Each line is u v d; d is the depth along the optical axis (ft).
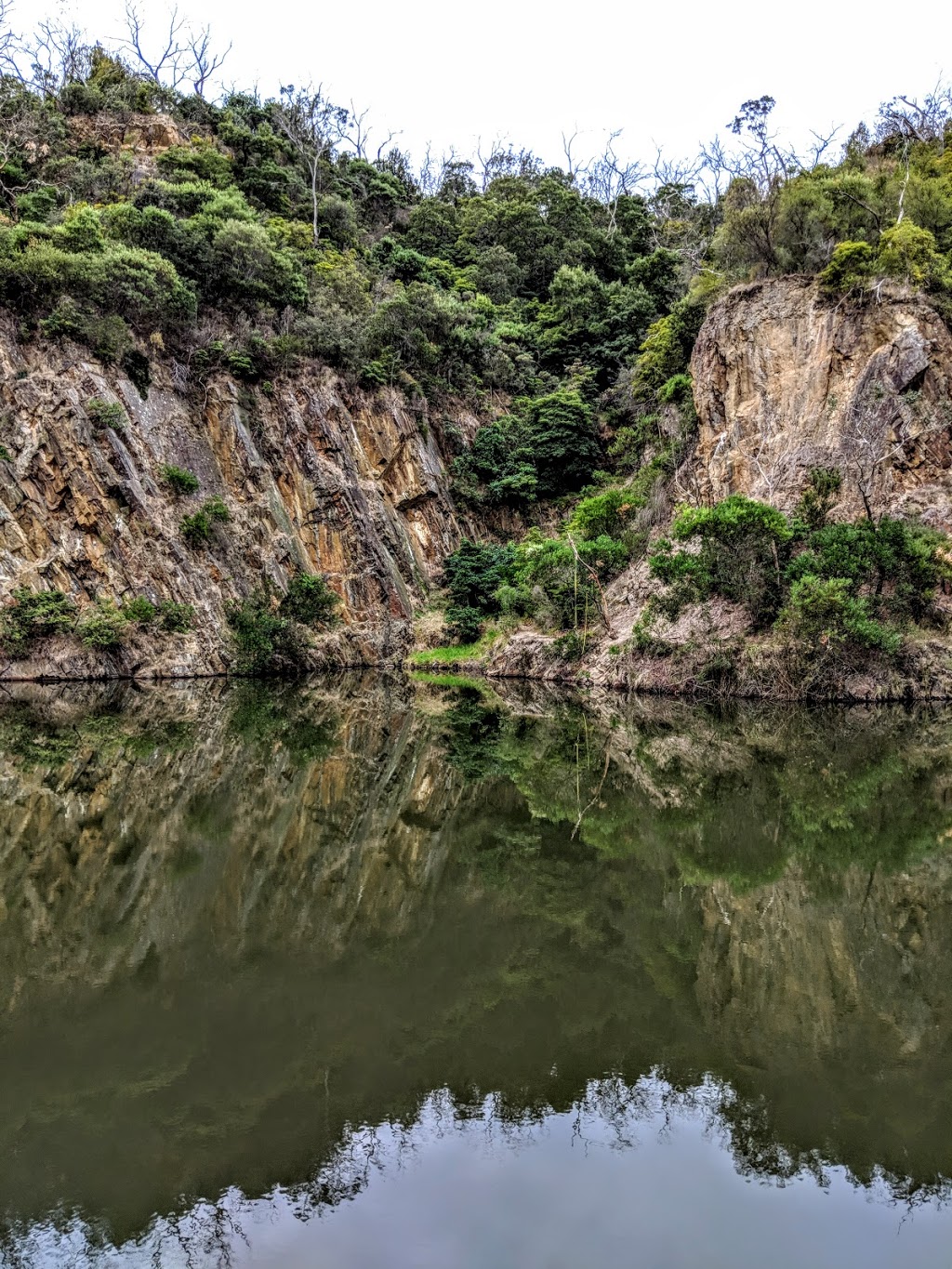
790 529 93.45
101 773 49.83
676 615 101.65
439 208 230.48
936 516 95.14
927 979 22.20
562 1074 17.75
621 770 52.85
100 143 180.24
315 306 160.86
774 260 126.31
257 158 198.80
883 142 152.15
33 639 109.81
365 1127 15.87
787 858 32.83
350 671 139.85
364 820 39.99
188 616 119.75
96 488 116.37
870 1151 15.11
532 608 132.77
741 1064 18.11
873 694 86.43
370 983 22.08
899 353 102.78
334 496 148.77
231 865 32.55
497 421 180.96
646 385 159.94
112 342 124.57
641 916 26.91
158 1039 19.11
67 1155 14.92
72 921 26.43
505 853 34.42
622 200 244.42
